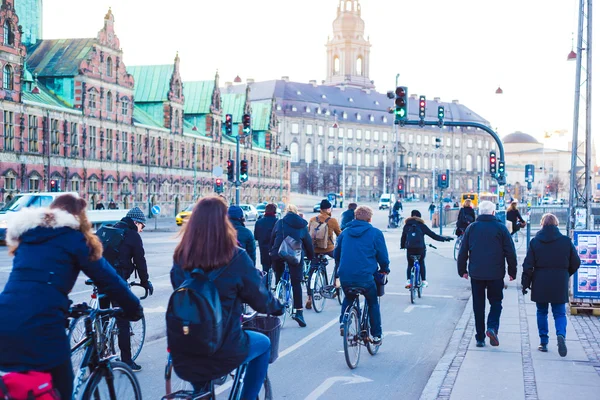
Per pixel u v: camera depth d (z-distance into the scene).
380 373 9.60
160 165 71.06
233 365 5.37
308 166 182.75
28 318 4.83
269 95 184.38
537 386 8.41
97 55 59.12
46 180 52.22
